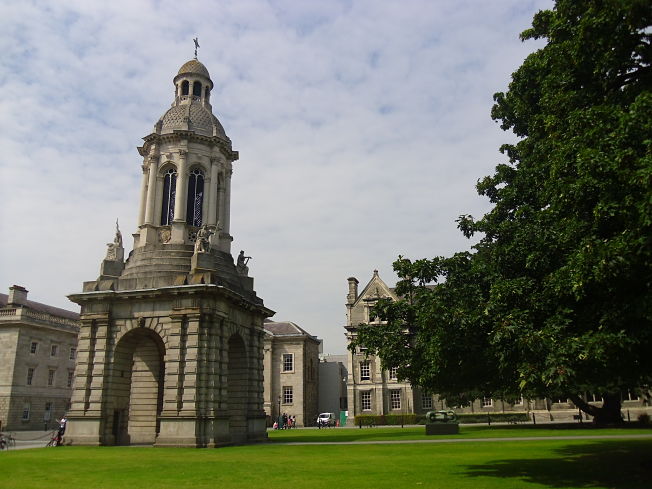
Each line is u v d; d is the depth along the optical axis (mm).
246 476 18719
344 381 95312
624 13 16578
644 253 13414
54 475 19656
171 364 33531
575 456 22625
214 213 41750
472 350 18578
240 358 39625
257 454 27344
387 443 33781
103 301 35938
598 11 18078
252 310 40281
